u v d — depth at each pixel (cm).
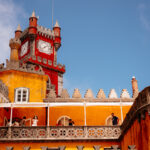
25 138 2039
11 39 2980
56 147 2045
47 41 5694
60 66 5619
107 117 2538
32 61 5106
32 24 5472
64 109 2569
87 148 2059
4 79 2777
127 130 1834
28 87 2788
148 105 1385
